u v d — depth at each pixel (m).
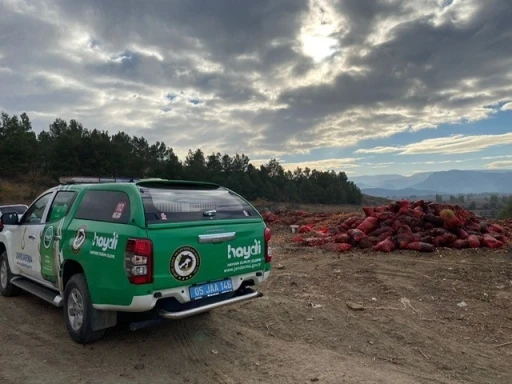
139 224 4.08
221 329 5.28
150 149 86.25
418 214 10.88
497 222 15.02
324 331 5.22
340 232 12.31
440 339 4.93
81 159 59.97
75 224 4.88
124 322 5.44
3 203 48.22
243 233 4.82
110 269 4.17
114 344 4.77
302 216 20.36
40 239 5.57
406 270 8.09
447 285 7.06
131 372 4.09
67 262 4.89
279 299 6.54
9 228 6.76
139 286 3.93
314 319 5.63
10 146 60.75
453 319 5.57
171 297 4.23
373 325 5.41
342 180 114.44
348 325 5.41
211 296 4.46
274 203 81.56
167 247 4.08
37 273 5.71
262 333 5.17
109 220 4.46
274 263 9.38
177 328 5.28
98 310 4.48
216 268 4.48
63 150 59.34
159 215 4.22
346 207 88.44
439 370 4.17
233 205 5.10
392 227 10.71
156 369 4.16
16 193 52.88
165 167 70.50
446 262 8.62
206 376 4.02
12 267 6.54
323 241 11.34
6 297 6.86
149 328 5.25
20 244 6.25
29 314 5.93
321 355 4.52
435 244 9.98
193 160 84.62
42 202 6.09
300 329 5.30
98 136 64.00
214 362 4.34
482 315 5.69
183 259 4.18
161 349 4.64
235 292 4.87
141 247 3.95
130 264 3.96
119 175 62.69
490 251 9.48
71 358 4.40
